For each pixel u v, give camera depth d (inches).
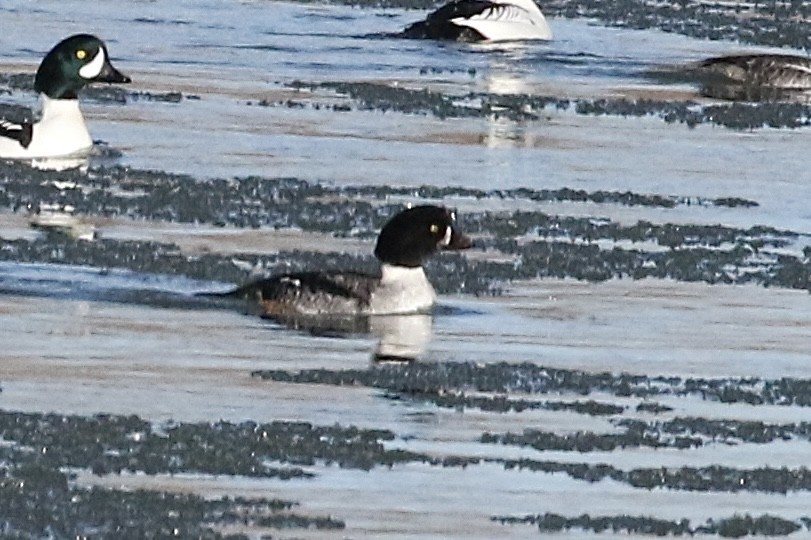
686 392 633.0
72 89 935.7
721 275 778.2
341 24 1301.7
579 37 1288.1
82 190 863.1
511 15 1250.6
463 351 665.0
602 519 519.8
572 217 855.1
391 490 533.6
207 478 536.7
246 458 551.5
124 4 1327.5
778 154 1014.4
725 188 929.5
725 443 585.0
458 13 1251.8
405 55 1221.7
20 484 523.8
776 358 673.6
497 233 821.2
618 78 1188.5
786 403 625.9
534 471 553.3
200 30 1257.4
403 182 904.9
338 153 957.2
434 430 582.9
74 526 497.7
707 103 1132.5
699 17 1368.1
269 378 626.8
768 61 1188.5
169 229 805.9
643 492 542.6
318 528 503.5
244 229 810.8
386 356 656.4
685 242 826.2
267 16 1315.2
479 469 553.0
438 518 514.9
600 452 571.5
